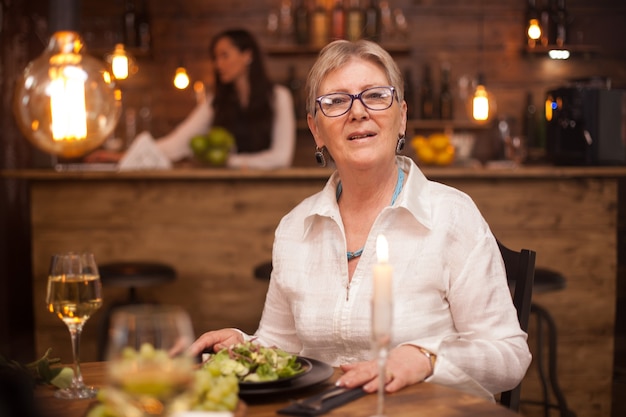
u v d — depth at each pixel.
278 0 5.05
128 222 3.40
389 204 1.58
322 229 1.59
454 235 1.50
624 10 4.95
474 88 4.96
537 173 3.21
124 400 0.84
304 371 1.23
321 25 4.80
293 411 1.09
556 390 2.95
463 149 4.35
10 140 4.70
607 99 3.43
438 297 1.51
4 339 4.53
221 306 3.41
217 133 3.64
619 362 3.46
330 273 1.55
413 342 1.34
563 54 4.88
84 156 4.43
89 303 1.32
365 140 1.52
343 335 1.50
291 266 1.60
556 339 2.97
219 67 4.16
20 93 2.30
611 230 3.30
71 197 3.39
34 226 3.40
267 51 4.92
